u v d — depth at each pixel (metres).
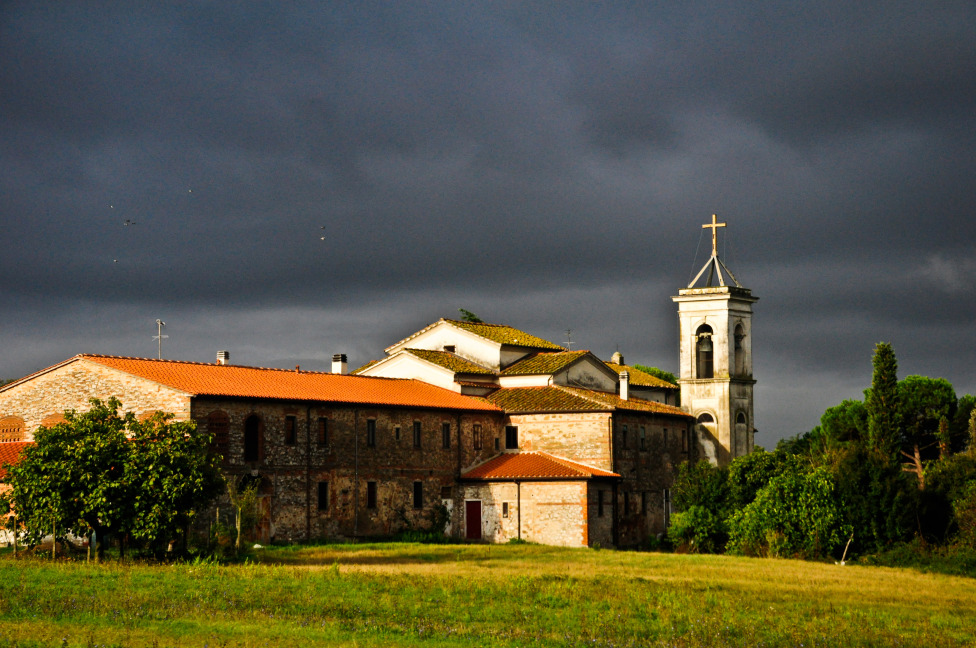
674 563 58.31
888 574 56.38
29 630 30.77
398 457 69.88
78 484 47.72
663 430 82.88
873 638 35.81
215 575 43.22
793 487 66.44
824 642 34.75
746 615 39.38
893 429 87.94
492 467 74.31
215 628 32.34
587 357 84.50
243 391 62.00
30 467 48.25
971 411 97.69
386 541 68.06
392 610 37.00
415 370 80.19
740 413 89.25
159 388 59.31
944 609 43.03
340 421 66.50
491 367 82.69
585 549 66.75
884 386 88.56
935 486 67.81
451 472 73.38
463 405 75.12
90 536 48.84
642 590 44.28
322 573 44.66
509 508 71.50
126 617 33.53
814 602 43.38
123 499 47.88
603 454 74.12
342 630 33.12
